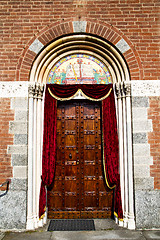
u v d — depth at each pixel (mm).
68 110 5453
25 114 4902
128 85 4930
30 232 4480
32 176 4801
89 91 5117
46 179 4934
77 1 5141
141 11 5129
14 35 5062
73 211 5211
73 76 5297
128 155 4840
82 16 5090
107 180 5062
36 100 5070
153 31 5078
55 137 5098
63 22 5070
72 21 5074
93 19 5086
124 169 4914
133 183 4785
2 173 4770
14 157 4805
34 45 5035
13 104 4918
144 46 5035
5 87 4953
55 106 5148
